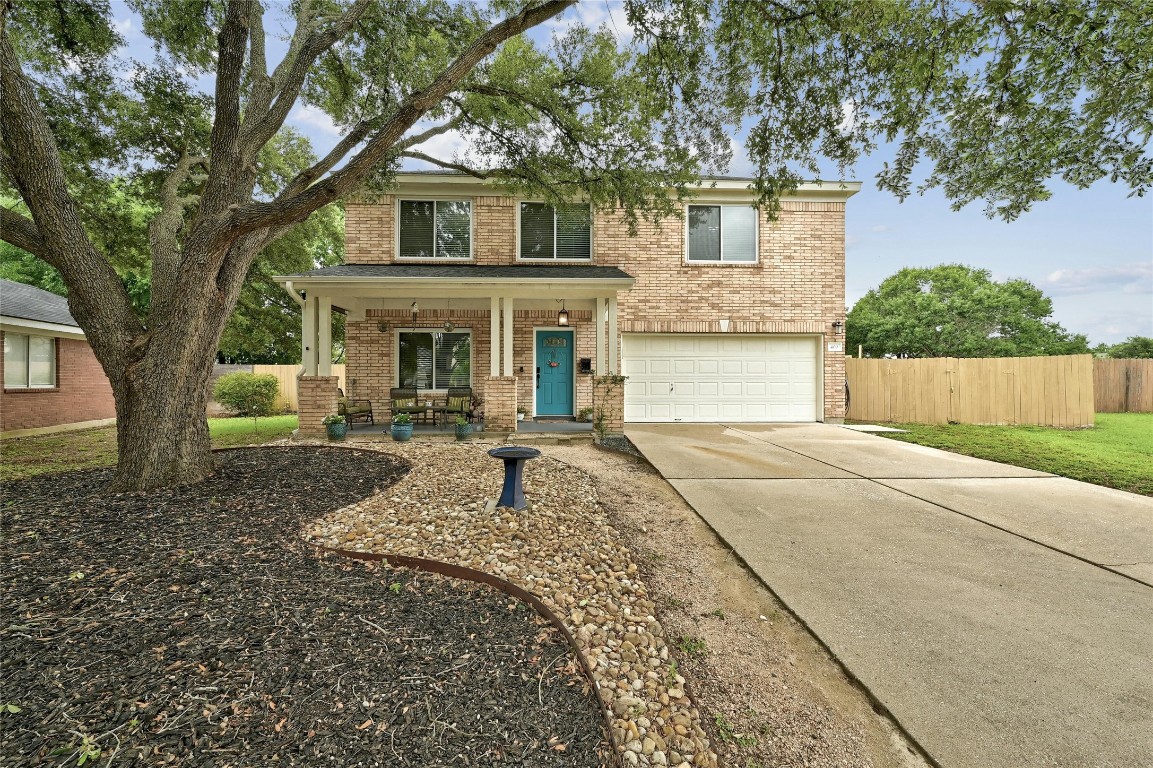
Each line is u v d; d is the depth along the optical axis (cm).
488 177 966
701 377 1167
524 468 626
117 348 489
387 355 1109
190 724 185
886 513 506
